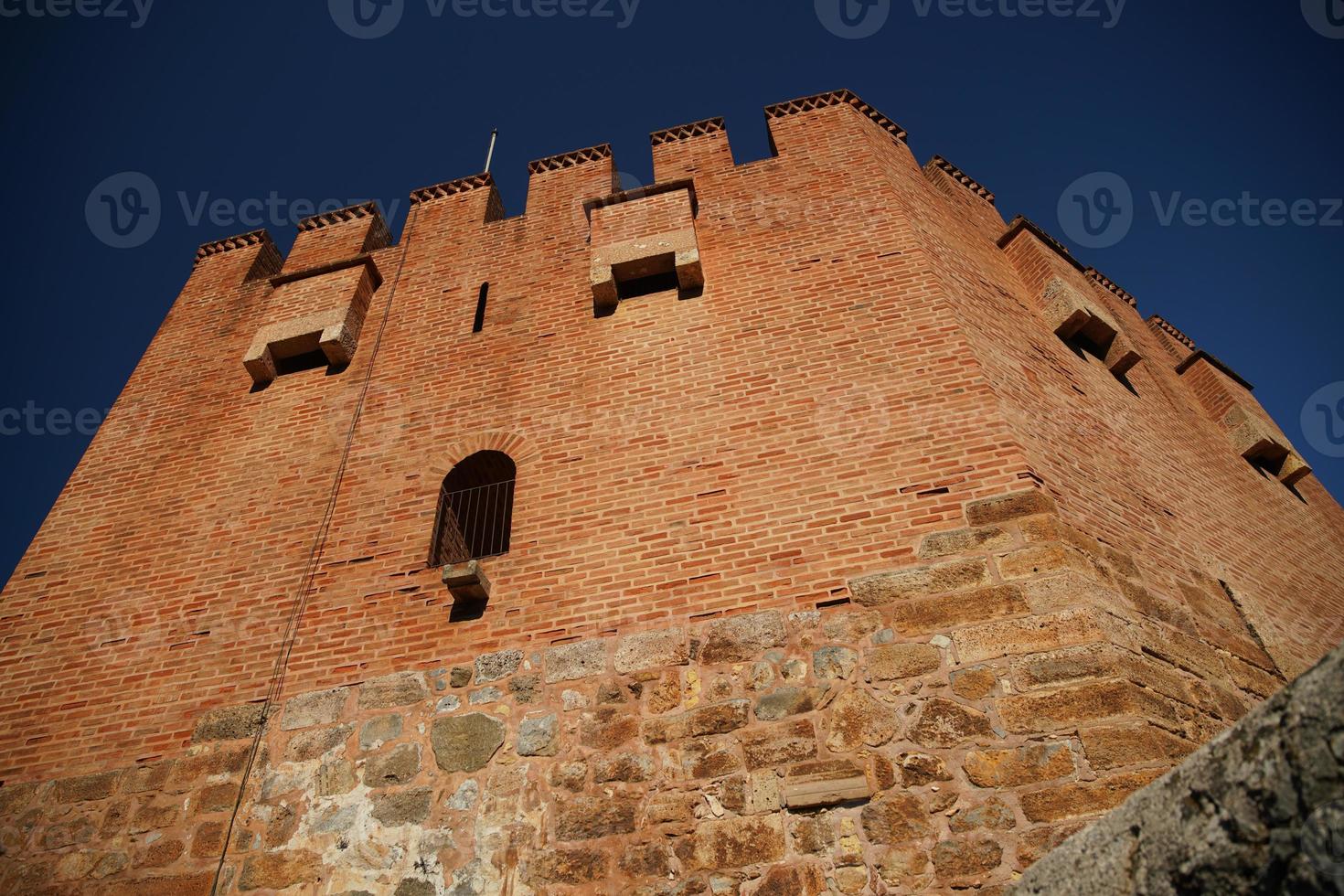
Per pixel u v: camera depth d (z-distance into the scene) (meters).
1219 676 8.03
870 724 6.93
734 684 7.43
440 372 11.34
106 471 11.38
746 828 6.61
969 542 7.81
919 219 11.80
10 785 8.17
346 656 8.51
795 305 10.51
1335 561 14.20
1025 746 6.53
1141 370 14.23
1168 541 9.58
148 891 7.23
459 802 7.25
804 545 8.14
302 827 7.38
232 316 13.52
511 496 10.55
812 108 13.85
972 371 9.25
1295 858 2.98
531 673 7.93
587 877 6.62
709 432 9.38
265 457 10.88
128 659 9.07
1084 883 3.85
